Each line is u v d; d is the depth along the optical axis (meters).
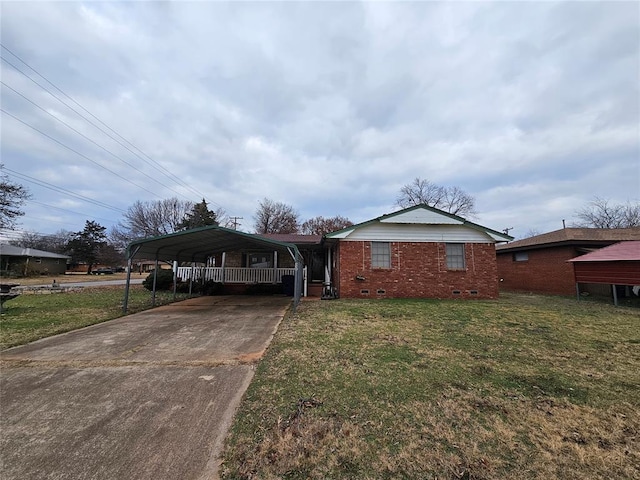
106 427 2.81
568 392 3.45
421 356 4.75
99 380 3.94
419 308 9.55
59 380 3.95
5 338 6.06
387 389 3.54
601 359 4.61
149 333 6.58
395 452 2.37
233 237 10.60
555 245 15.05
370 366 4.30
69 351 5.23
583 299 12.27
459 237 12.85
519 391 3.48
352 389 3.54
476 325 7.01
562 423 2.79
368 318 7.88
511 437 2.56
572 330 6.53
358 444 2.48
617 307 9.98
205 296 13.97
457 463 2.23
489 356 4.74
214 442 2.55
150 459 2.34
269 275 15.66
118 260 51.50
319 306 10.20
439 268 12.66
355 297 12.47
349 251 12.64
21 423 2.89
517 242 18.28
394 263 12.64
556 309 9.41
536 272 16.44
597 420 2.84
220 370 4.29
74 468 2.24
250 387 3.66
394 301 11.44
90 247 44.25
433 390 3.50
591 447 2.42
